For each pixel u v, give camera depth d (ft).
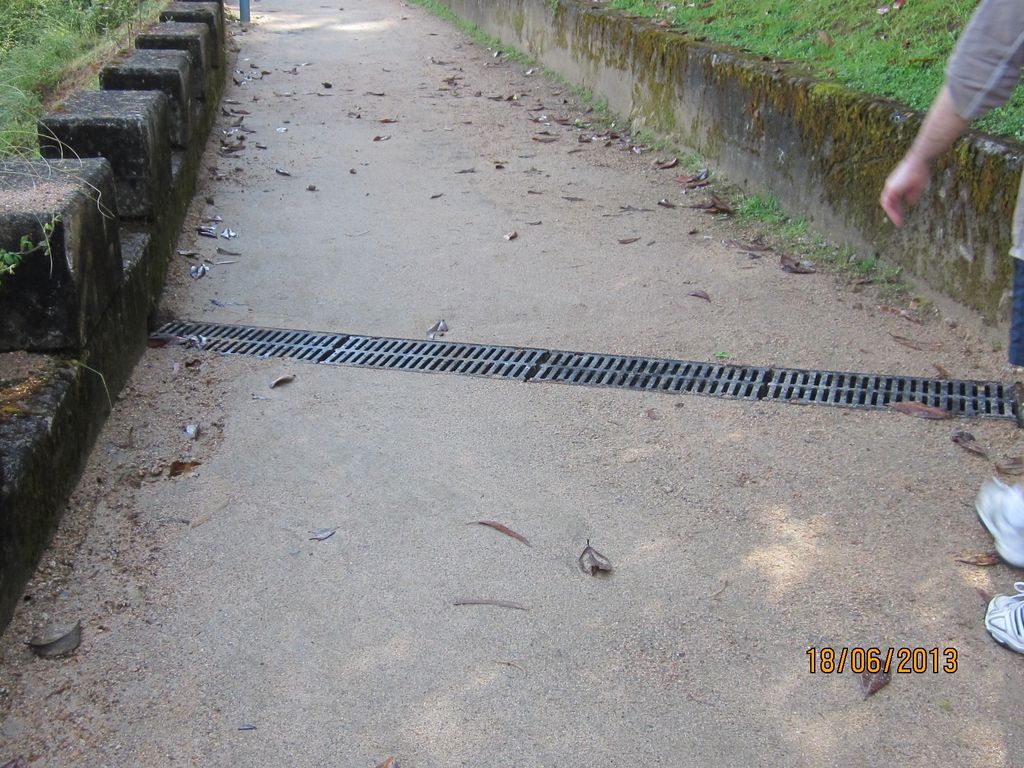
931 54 18.52
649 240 19.06
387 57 35.01
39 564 10.23
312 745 8.39
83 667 9.09
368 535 10.93
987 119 15.33
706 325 15.72
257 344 15.16
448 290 16.99
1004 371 14.12
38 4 28.58
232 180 22.13
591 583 10.23
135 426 12.82
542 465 12.19
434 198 21.34
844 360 14.61
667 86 23.80
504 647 9.42
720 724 8.59
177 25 23.93
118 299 13.38
